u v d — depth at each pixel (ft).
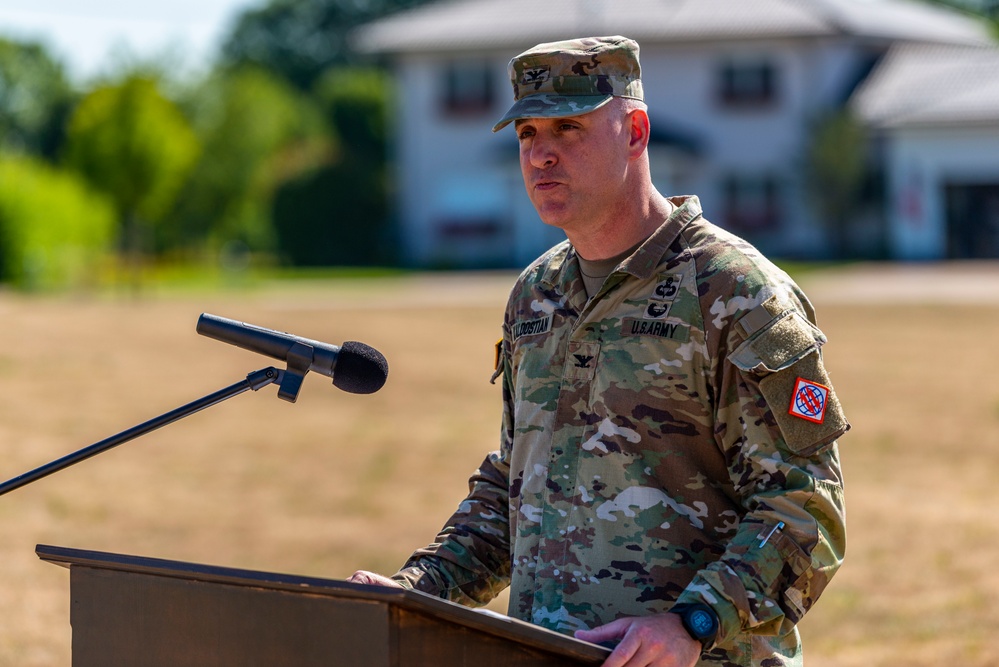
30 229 172.65
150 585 12.54
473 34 220.23
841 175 203.62
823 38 211.41
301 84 385.29
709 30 211.20
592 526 14.23
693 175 216.33
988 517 46.62
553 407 14.84
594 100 14.19
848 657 32.32
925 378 80.07
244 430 66.69
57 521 47.67
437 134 225.35
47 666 31.81
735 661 13.78
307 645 11.53
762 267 14.07
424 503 50.90
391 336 106.63
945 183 204.13
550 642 11.75
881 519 46.62
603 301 14.53
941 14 258.16
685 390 14.01
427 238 227.20
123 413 71.10
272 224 248.11
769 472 13.50
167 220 250.78
